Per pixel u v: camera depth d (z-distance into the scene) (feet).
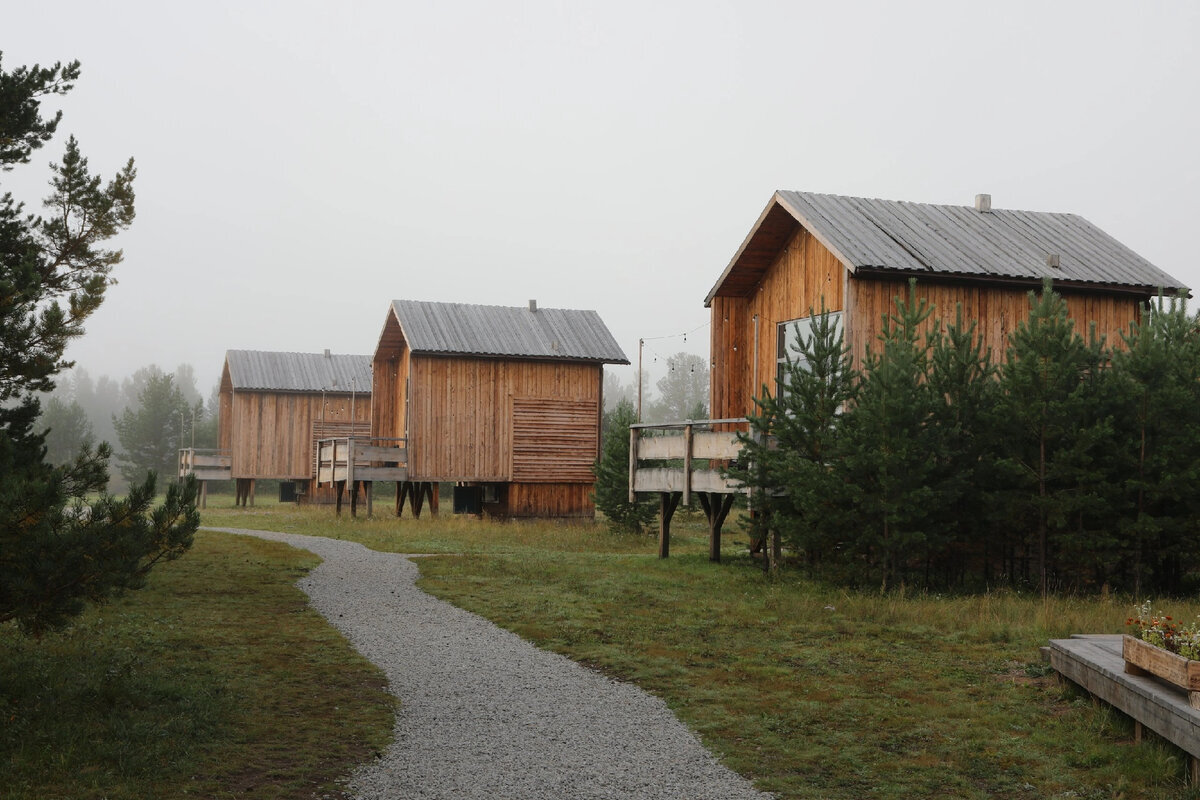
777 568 55.83
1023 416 47.44
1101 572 48.57
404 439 105.50
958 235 62.95
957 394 50.11
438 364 106.83
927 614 41.91
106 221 36.58
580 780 21.77
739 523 57.57
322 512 119.85
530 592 48.78
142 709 26.17
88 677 28.35
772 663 33.65
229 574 53.16
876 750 24.30
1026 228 66.69
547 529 94.68
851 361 53.26
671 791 21.17
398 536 82.23
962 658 34.30
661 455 66.74
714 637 37.99
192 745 23.36
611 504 90.68
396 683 30.42
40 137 37.37
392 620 41.11
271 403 151.64
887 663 33.58
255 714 26.43
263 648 34.55
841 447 47.37
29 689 26.68
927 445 47.37
